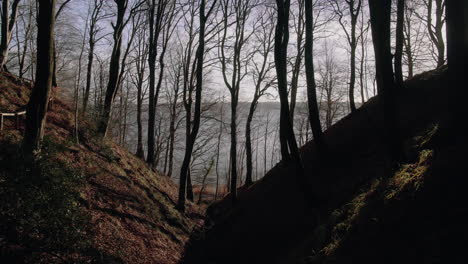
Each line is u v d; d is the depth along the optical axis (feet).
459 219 15.53
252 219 43.06
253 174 192.65
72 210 27.55
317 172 43.50
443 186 18.17
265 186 55.21
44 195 25.81
